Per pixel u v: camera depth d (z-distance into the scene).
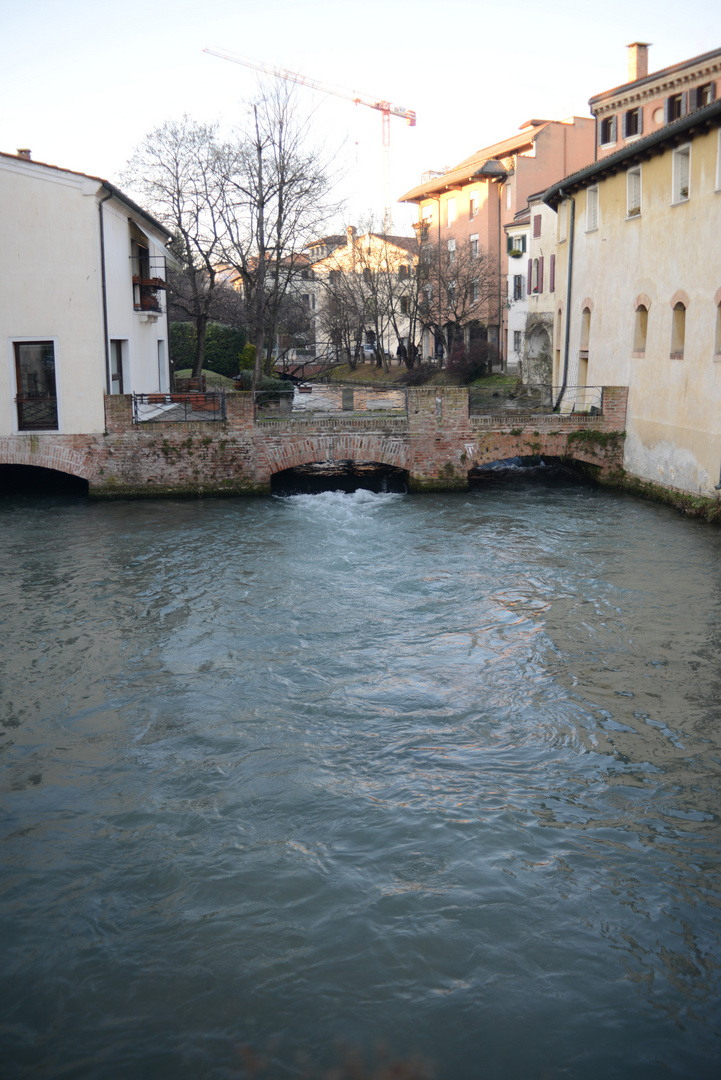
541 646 11.48
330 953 5.92
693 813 7.52
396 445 21.94
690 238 19.14
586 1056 5.12
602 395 22.53
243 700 9.96
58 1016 5.47
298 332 56.66
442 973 5.74
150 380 28.47
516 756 8.55
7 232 20.77
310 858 6.95
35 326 21.11
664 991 5.57
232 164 34.09
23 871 6.84
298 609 13.16
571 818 7.45
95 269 20.95
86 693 10.23
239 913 6.32
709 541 16.77
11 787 8.13
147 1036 5.31
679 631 11.91
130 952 5.97
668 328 20.28
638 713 9.46
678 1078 4.96
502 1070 5.03
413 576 14.80
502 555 16.06
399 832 7.26
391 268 56.00
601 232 24.62
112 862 6.95
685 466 19.56
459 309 51.16
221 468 21.75
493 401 33.66
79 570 15.43
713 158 18.05
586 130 48.19
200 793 7.96
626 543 16.77
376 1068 5.05
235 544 17.16
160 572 15.24
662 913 6.25
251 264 37.44
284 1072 5.04
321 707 9.74
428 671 10.72
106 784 8.16
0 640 11.98
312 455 21.80
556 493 22.27
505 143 51.12
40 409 21.61
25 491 23.14
